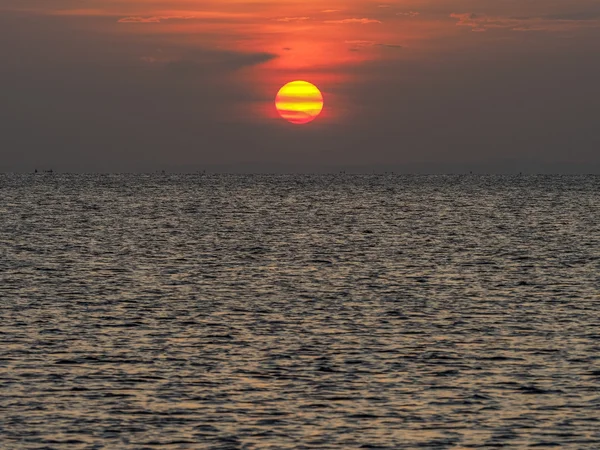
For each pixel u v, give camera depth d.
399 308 137.88
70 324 122.88
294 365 101.25
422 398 89.38
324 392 91.00
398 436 79.31
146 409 85.56
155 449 76.25
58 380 94.38
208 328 121.25
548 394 90.69
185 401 88.00
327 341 113.56
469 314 133.00
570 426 81.81
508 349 109.62
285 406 86.69
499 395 90.44
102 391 90.81
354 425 81.81
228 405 86.88
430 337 116.38
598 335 117.81
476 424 82.19
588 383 94.56
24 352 106.06
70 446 76.62
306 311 135.00
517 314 133.12
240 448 76.56
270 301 144.38
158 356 105.00
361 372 98.44
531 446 77.31
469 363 102.69
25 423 81.62
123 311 133.50
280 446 77.00
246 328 121.50
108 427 81.00
